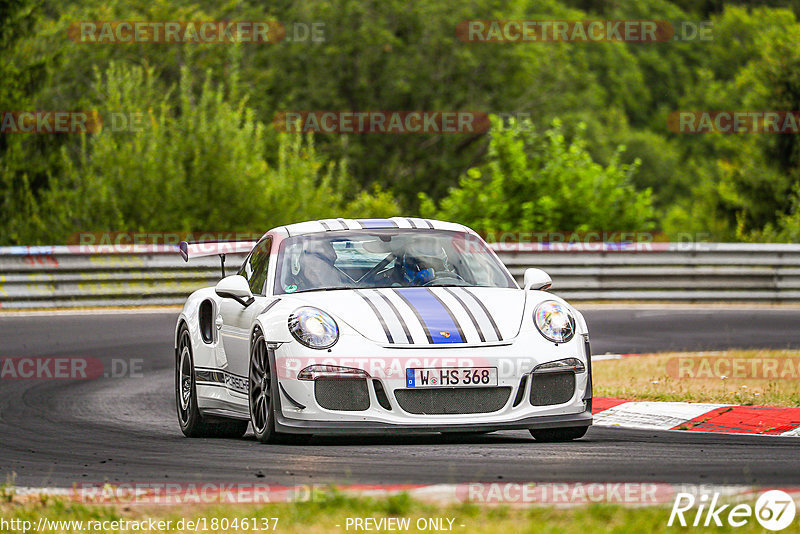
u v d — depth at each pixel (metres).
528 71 156.12
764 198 125.88
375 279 25.86
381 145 150.50
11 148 92.75
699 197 132.50
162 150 83.50
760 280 67.38
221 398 26.91
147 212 82.38
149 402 34.66
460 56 150.12
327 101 144.75
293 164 92.12
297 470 20.11
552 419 23.09
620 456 21.39
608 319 57.41
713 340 48.47
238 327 25.98
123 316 57.25
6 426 29.36
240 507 16.20
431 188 150.75
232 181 84.38
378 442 24.19
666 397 30.58
